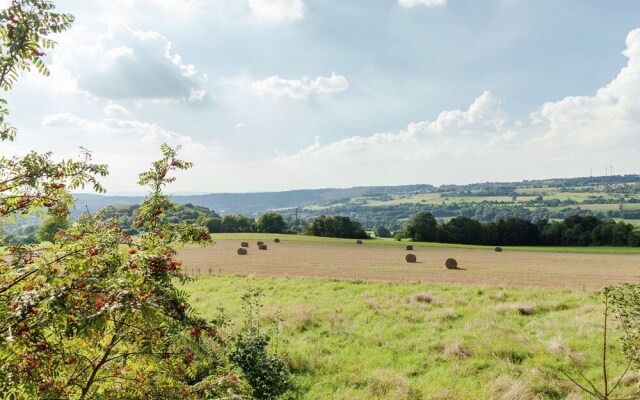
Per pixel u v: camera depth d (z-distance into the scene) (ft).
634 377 33.68
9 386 10.85
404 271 122.62
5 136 12.88
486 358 41.01
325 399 33.06
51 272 10.94
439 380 36.32
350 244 256.32
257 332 33.17
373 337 48.65
